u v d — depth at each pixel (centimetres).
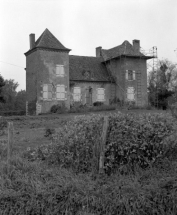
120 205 533
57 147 701
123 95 4044
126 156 658
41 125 2198
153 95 4388
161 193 550
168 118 726
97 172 641
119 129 661
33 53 3894
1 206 541
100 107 3772
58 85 3834
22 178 601
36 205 538
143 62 4253
